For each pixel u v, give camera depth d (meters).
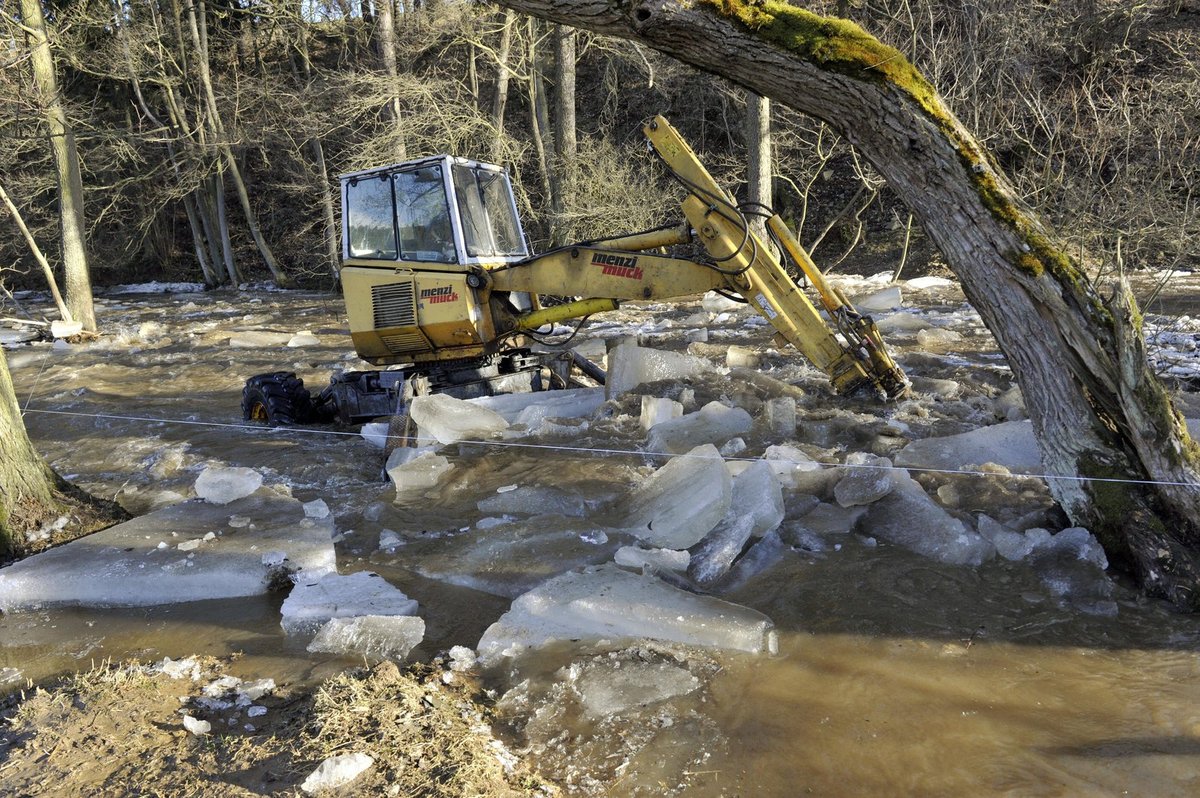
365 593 4.69
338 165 25.72
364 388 9.34
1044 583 4.49
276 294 27.91
